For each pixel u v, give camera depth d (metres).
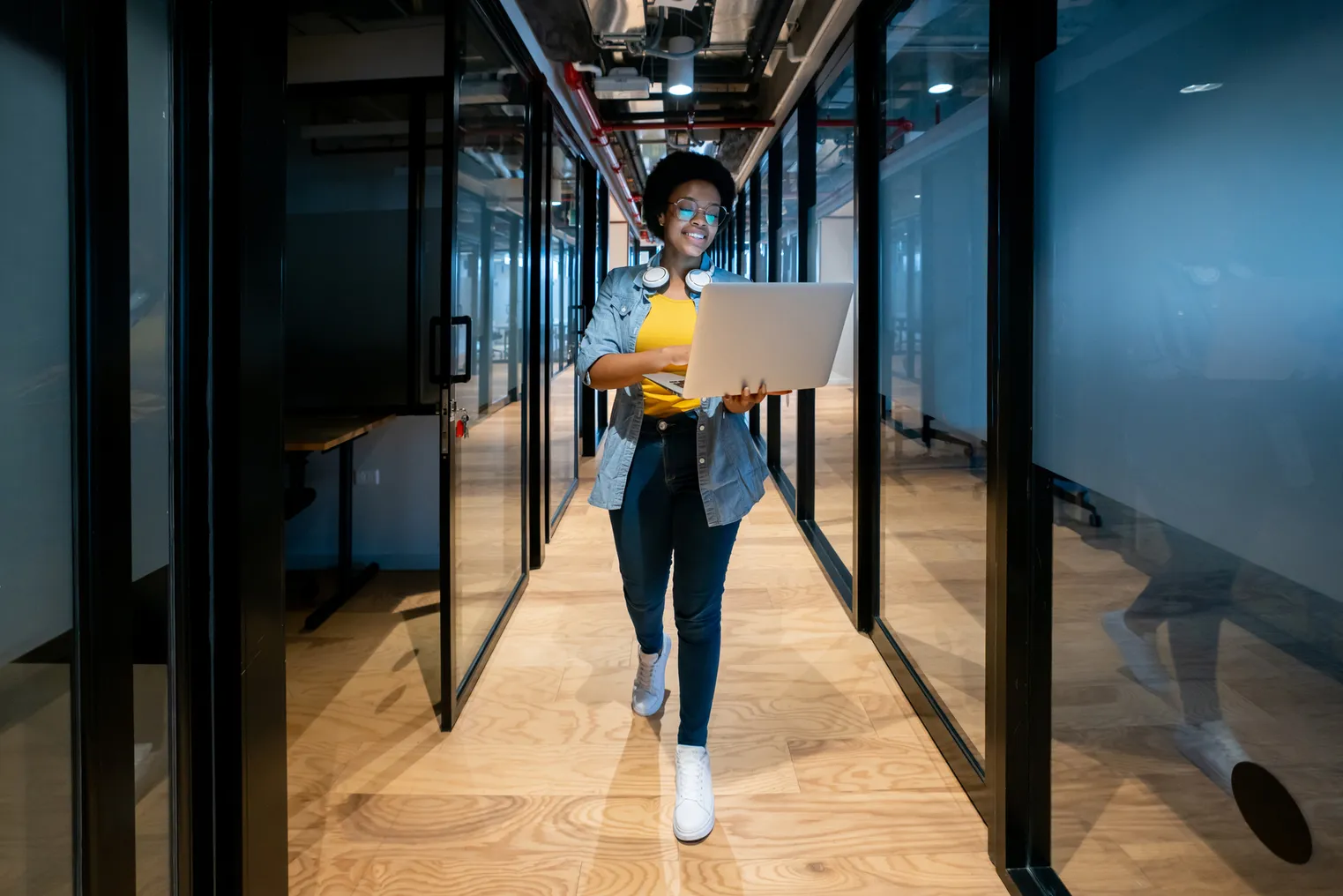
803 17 3.27
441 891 1.46
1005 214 1.45
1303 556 0.80
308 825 1.65
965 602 1.94
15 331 0.75
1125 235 1.12
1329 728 0.89
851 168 3.33
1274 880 0.99
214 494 1.05
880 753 1.92
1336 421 0.75
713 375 1.38
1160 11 1.02
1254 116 0.84
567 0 2.82
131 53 0.91
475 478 2.59
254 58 1.06
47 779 0.81
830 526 3.95
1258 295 0.85
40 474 0.79
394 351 3.16
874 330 2.61
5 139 0.73
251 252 1.06
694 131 5.12
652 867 1.52
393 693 2.28
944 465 2.05
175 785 1.04
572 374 4.88
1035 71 1.41
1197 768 1.12
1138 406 1.11
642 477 1.70
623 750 1.95
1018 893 1.43
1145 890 1.22
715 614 1.69
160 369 0.98
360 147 3.08
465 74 2.38
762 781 1.80
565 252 4.53
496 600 2.80
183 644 1.04
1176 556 1.06
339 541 3.02
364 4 2.86
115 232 0.85
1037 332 1.43
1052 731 1.43
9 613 0.76
